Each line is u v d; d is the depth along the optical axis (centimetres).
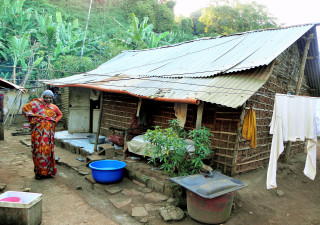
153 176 539
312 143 468
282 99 418
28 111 519
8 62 1897
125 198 475
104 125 966
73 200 453
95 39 2009
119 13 3095
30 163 651
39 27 1870
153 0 3206
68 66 1454
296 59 788
